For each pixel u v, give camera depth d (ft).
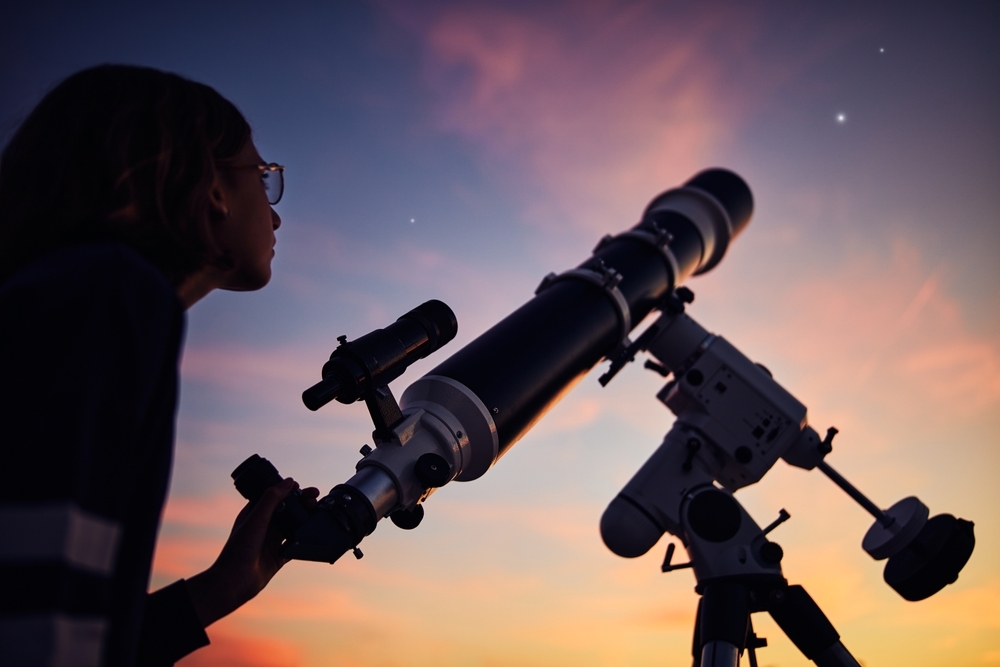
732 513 8.23
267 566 4.55
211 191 2.78
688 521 8.30
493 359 7.00
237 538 4.13
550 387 7.37
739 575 7.86
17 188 2.48
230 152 3.03
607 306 8.39
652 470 8.99
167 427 2.15
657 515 8.83
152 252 2.58
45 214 2.39
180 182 2.65
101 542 1.76
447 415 6.28
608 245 9.94
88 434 1.76
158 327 2.04
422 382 6.56
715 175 11.85
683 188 11.30
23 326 1.85
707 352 9.36
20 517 1.64
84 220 2.41
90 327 1.86
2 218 2.45
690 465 8.83
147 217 2.52
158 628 3.51
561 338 7.63
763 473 9.10
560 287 8.43
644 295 9.21
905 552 9.20
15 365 1.79
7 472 1.67
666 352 9.68
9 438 1.71
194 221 2.65
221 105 3.02
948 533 8.86
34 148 2.52
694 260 10.65
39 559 1.62
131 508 2.10
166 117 2.65
